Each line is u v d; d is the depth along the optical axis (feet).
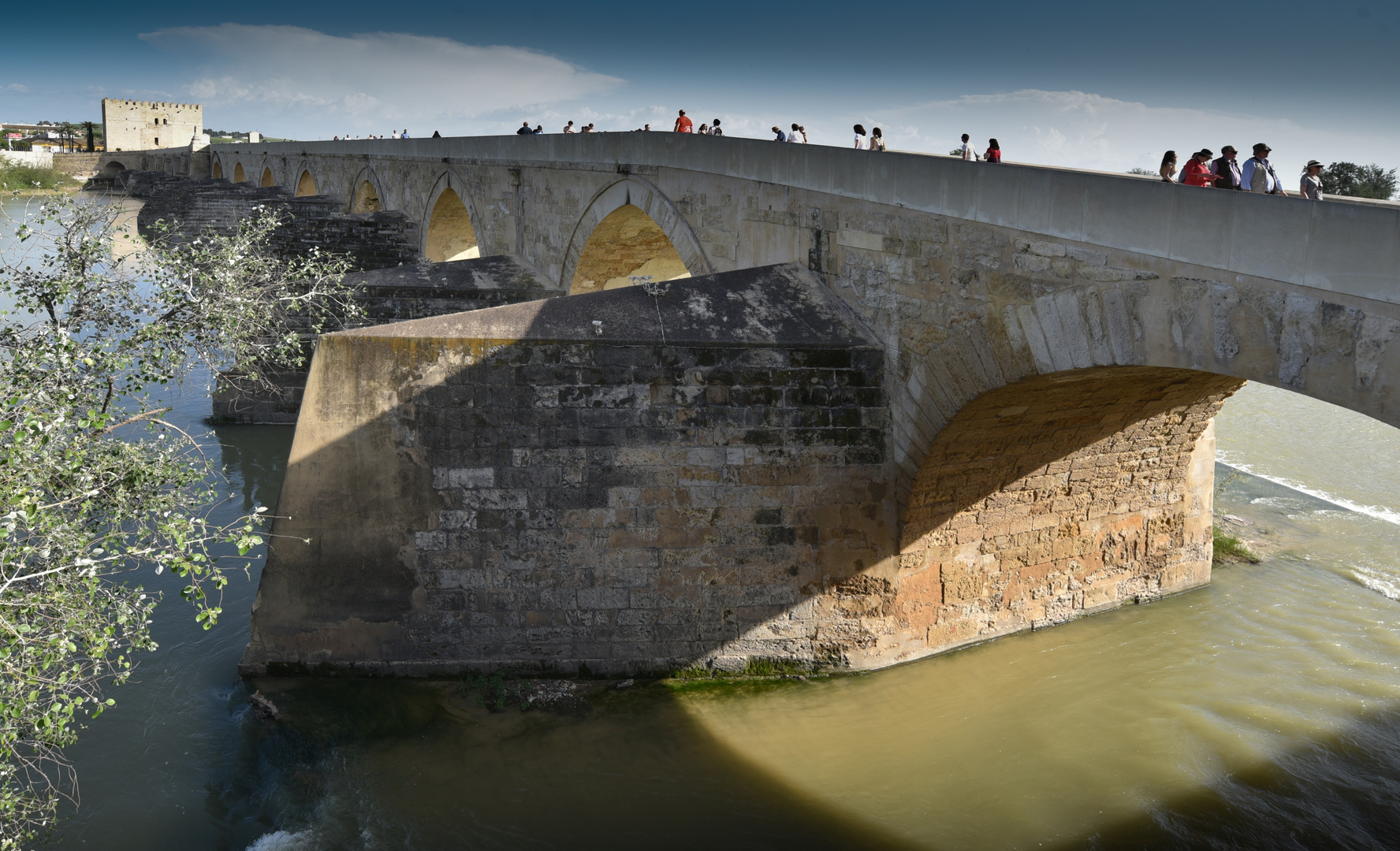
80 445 29.35
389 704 44.16
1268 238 27.53
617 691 45.91
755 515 46.01
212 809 38.24
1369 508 74.64
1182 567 58.80
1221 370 29.37
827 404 45.55
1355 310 25.29
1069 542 53.93
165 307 40.09
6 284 36.76
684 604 46.39
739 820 38.42
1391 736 44.96
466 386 44.19
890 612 48.26
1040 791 40.70
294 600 45.16
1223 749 43.62
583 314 45.65
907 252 43.19
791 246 51.11
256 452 80.84
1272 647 52.75
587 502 45.21
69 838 36.17
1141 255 31.73
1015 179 36.81
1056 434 46.47
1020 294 37.06
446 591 45.39
